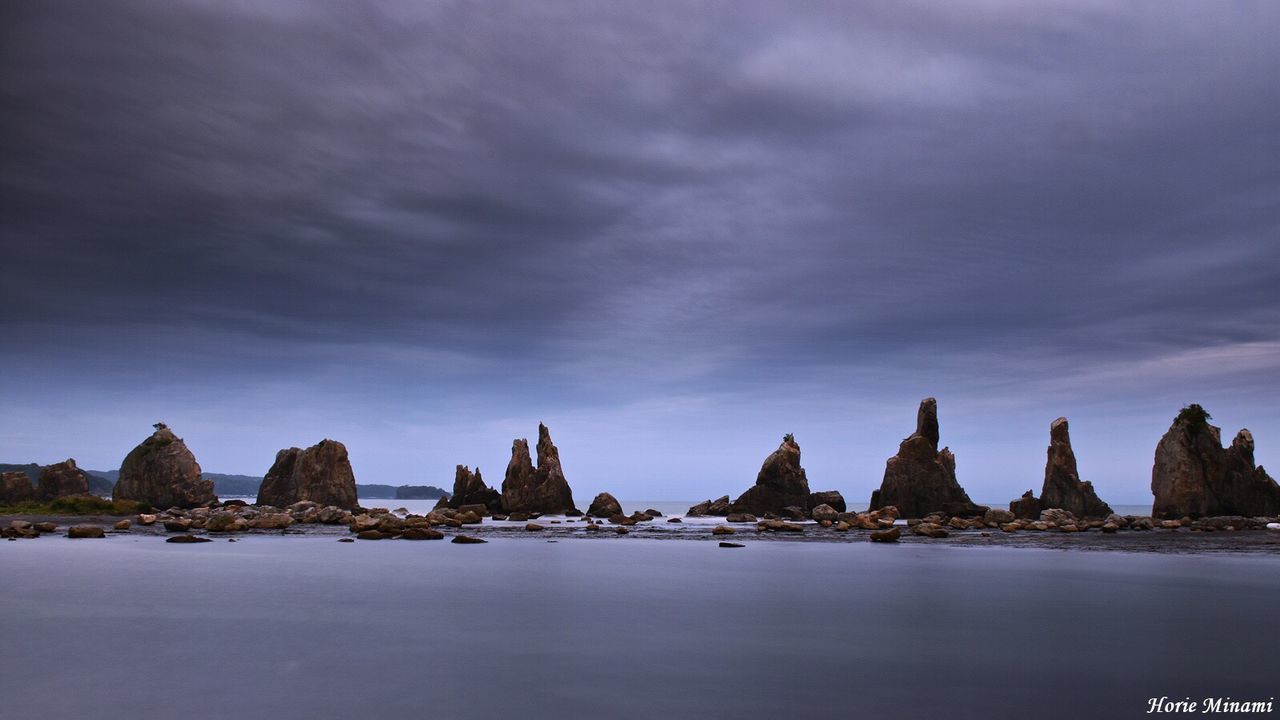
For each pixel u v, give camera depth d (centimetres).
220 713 1972
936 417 13525
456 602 3731
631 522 12100
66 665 2442
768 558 6181
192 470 13350
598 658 2564
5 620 3188
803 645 2773
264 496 14175
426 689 2191
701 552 6738
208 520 9106
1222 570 5175
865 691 2186
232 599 3762
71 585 4203
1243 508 11562
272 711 1991
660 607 3606
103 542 7144
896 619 3300
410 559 5872
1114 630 3044
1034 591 4175
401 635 2925
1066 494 12762
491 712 1988
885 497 13425
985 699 2114
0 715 1956
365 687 2208
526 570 5181
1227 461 11712
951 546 7494
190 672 2364
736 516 12962
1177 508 11581
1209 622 3212
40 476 12769
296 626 3097
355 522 9250
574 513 14762
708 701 2091
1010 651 2673
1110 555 6394
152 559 5616
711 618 3322
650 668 2433
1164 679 2311
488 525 11188
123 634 2917
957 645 2772
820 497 14300
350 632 2981
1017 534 9356
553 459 14912
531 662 2508
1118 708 2045
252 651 2644
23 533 7575
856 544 7812
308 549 6681
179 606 3544
